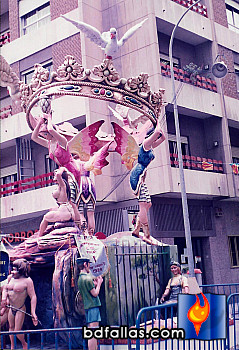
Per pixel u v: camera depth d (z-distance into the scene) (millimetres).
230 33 23844
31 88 10641
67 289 9227
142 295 10469
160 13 20188
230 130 24250
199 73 22484
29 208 20812
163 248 11523
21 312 9062
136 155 11672
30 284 9180
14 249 10383
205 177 20219
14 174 23953
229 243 22219
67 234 9750
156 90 19203
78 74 10117
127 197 19438
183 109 20672
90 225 10945
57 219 10305
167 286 10453
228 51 23547
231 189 21172
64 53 21109
